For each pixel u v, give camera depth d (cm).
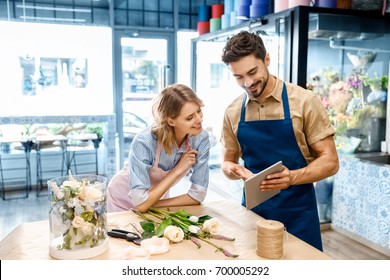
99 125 499
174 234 137
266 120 170
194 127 164
